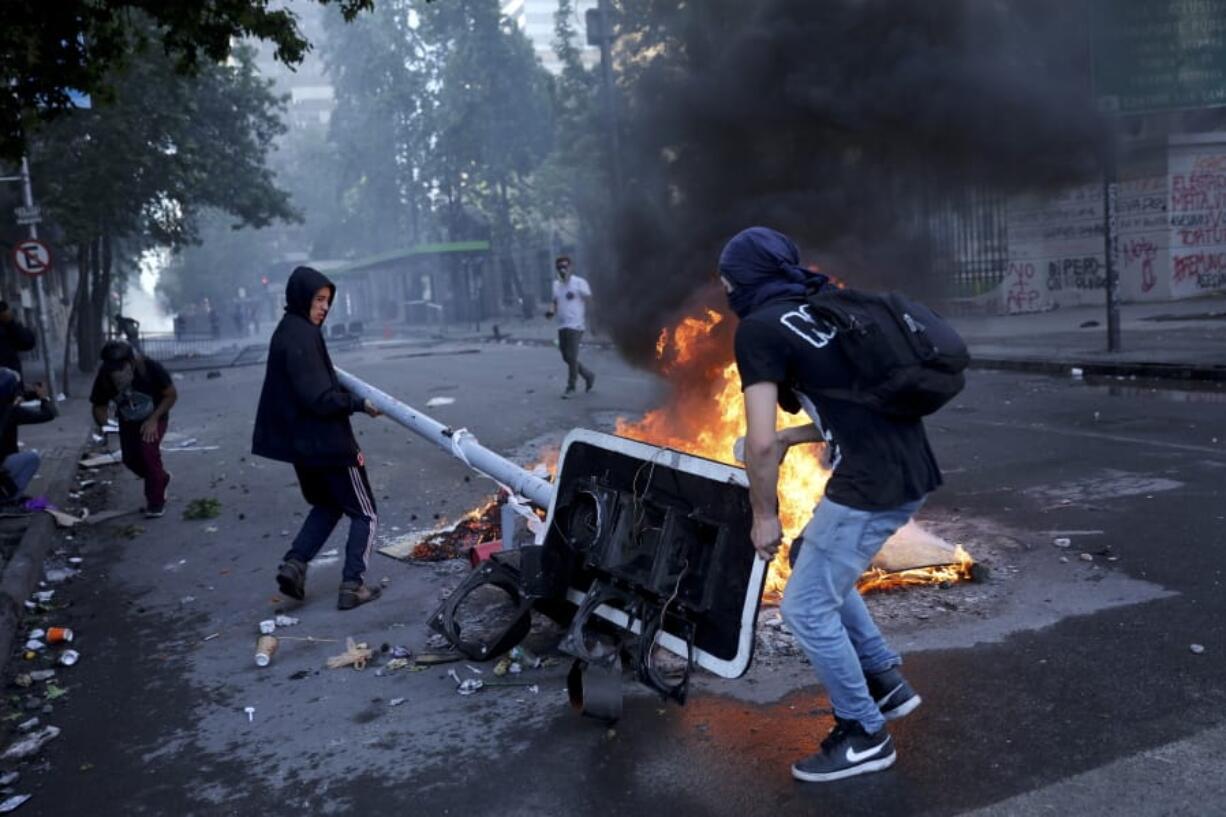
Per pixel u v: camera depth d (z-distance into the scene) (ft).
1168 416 29.71
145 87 71.77
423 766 11.19
